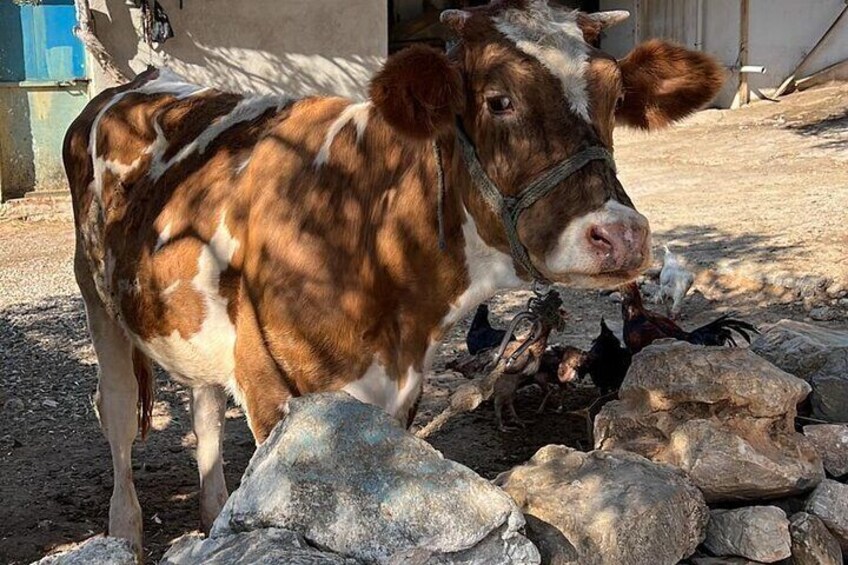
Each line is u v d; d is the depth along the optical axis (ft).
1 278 20.88
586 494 7.28
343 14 28.71
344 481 6.43
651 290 17.43
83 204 10.32
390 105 7.14
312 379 7.97
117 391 10.07
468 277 7.77
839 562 7.66
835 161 28.17
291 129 8.46
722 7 39.65
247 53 28.07
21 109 26.89
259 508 6.42
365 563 6.22
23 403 13.73
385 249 7.82
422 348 8.00
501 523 6.36
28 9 26.43
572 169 6.95
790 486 7.80
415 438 6.59
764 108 38.22
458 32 7.38
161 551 9.96
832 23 39.60
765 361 8.39
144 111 9.78
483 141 7.27
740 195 24.64
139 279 9.12
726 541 7.65
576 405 13.17
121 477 9.93
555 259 6.93
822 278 16.79
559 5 7.60
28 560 9.67
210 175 8.82
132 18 26.78
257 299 8.07
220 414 10.09
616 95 7.26
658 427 8.30
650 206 24.14
